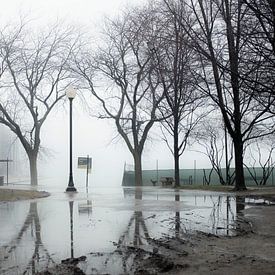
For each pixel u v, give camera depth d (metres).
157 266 6.65
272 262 6.98
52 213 12.84
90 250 7.73
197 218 11.83
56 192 21.86
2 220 11.37
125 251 7.66
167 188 26.09
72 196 18.92
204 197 18.50
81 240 8.64
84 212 13.07
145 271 6.37
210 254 7.57
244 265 6.79
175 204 15.39
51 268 6.44
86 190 23.77
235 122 23.34
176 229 10.02
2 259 7.04
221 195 19.55
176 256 7.36
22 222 11.02
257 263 6.91
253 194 19.98
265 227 10.45
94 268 6.52
